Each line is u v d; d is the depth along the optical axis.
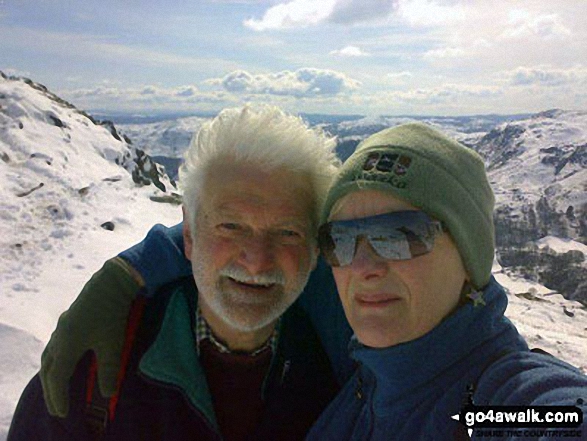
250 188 0.59
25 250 2.79
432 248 0.49
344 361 0.68
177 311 0.64
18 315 2.06
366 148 0.53
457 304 0.51
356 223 0.50
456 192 0.49
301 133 0.61
